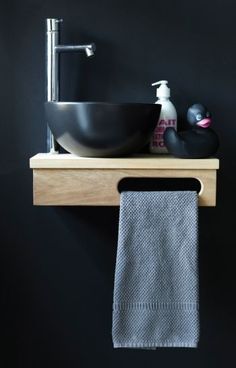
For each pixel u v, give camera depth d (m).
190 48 1.67
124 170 1.45
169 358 1.74
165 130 1.51
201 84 1.68
